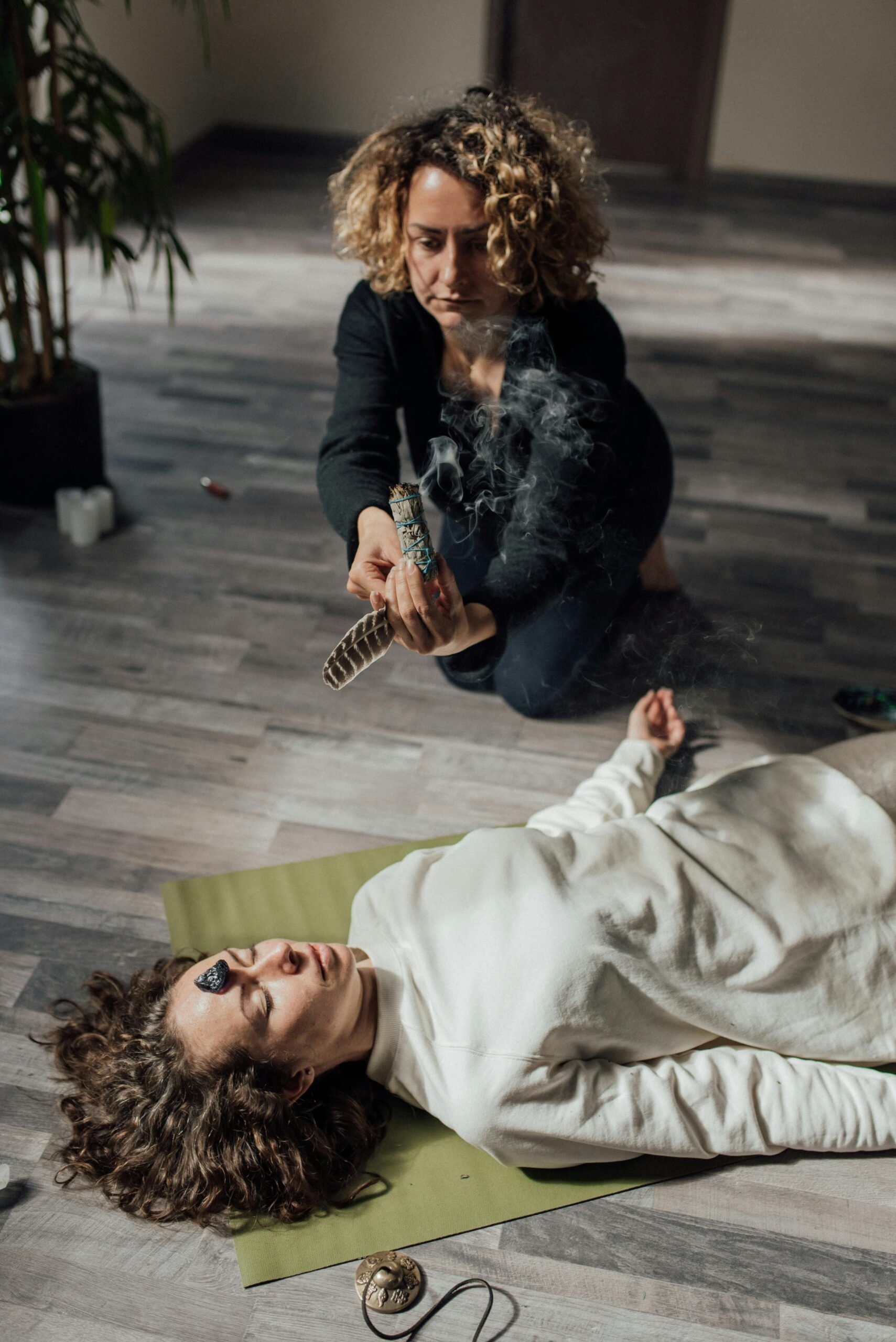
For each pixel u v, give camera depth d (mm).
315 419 3201
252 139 5633
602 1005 1349
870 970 1440
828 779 1578
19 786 1978
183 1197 1332
